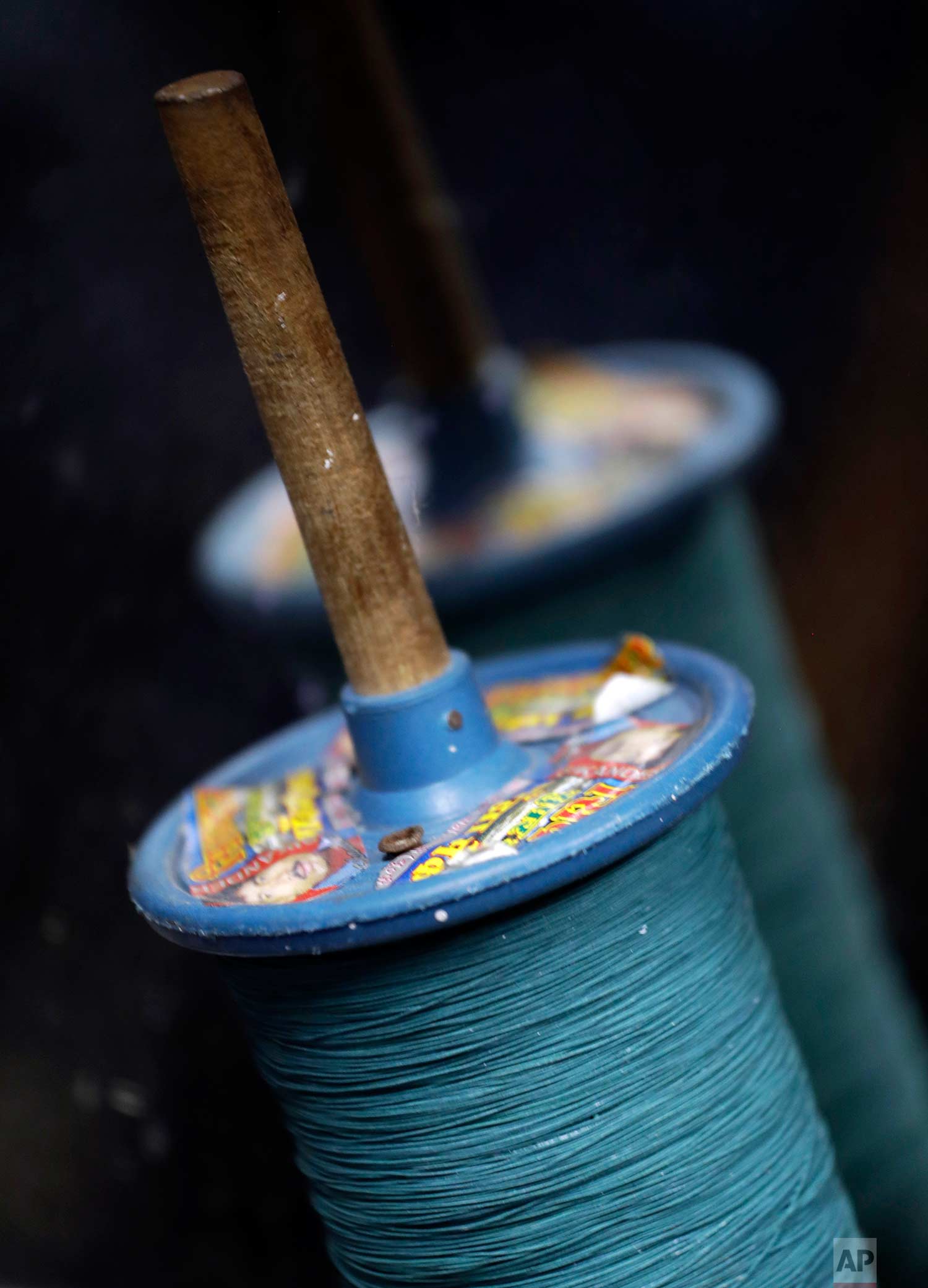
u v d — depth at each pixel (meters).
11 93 1.75
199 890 0.90
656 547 1.62
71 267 1.87
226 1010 1.91
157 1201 1.95
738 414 1.74
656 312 2.30
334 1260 0.95
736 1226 0.86
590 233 2.27
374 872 0.84
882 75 2.09
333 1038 0.82
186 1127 1.94
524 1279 0.84
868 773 2.27
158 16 1.74
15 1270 1.96
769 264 2.25
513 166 2.21
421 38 2.09
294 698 2.11
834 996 1.66
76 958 1.96
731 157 2.18
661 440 1.72
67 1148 1.95
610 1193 0.83
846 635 2.33
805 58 2.10
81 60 1.76
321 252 2.08
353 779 1.00
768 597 1.84
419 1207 0.84
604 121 2.17
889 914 2.18
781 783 1.66
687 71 2.12
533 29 2.10
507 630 1.62
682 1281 0.85
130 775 2.04
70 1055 1.96
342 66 1.66
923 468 2.32
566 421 1.78
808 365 2.31
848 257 2.22
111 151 1.83
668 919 0.84
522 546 1.57
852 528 2.35
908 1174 1.68
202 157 0.81
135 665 2.03
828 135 2.14
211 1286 1.93
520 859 0.77
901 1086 1.70
